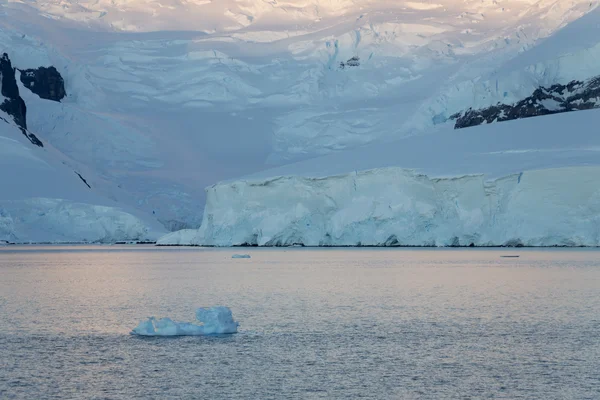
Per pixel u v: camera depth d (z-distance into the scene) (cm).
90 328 9644
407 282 14925
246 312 10831
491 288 13688
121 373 7400
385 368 7531
